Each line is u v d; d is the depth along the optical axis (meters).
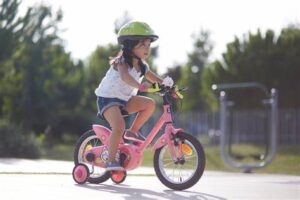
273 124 13.28
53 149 22.78
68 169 8.21
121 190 5.50
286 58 27.20
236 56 27.95
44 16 23.31
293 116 23.42
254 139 23.17
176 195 5.20
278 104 27.30
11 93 25.11
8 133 14.85
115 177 6.10
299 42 27.48
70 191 5.34
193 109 42.97
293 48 27.41
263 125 23.03
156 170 5.76
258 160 17.17
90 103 38.69
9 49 18.89
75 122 33.31
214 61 29.20
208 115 24.94
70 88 34.03
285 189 5.89
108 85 5.77
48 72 26.92
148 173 7.91
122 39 5.79
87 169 5.98
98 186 5.83
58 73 30.03
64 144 30.95
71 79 34.00
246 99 27.20
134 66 5.84
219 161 17.39
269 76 27.27
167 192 5.42
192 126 25.47
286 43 27.48
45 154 17.42
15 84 24.52
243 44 28.14
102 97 5.82
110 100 5.77
